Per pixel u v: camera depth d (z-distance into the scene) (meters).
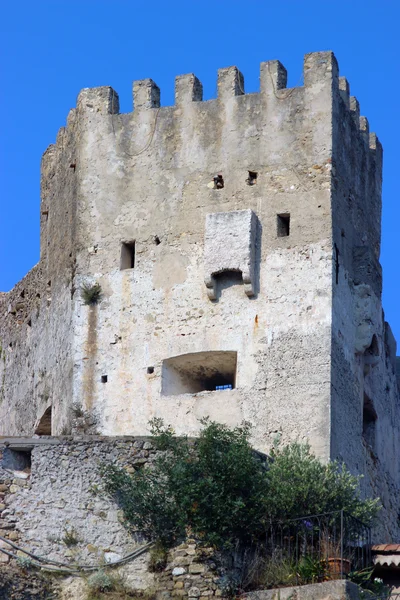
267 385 39.56
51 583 32.88
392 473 45.12
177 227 41.97
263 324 40.19
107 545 33.44
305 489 34.31
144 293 41.75
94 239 42.78
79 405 41.25
